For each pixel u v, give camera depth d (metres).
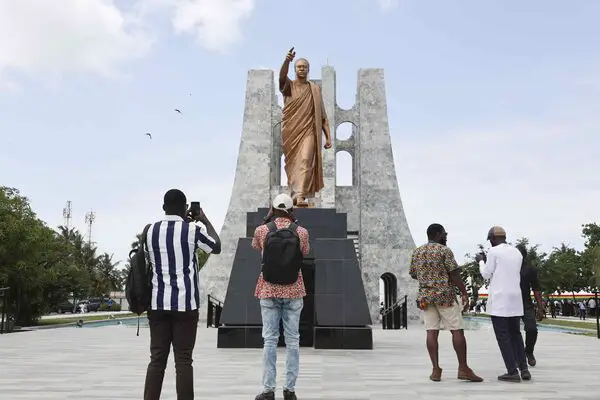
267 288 6.66
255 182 40.75
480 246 55.41
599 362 11.09
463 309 8.41
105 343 15.25
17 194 29.00
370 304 39.19
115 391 7.13
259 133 41.38
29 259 27.70
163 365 5.52
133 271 5.51
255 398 6.61
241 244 14.09
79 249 79.94
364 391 7.23
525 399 6.70
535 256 56.59
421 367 9.86
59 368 9.60
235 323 13.19
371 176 40.75
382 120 41.41
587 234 59.16
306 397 6.78
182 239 5.55
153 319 5.54
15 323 29.17
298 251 6.70
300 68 15.28
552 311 50.31
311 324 13.34
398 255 39.88
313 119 15.17
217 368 9.55
